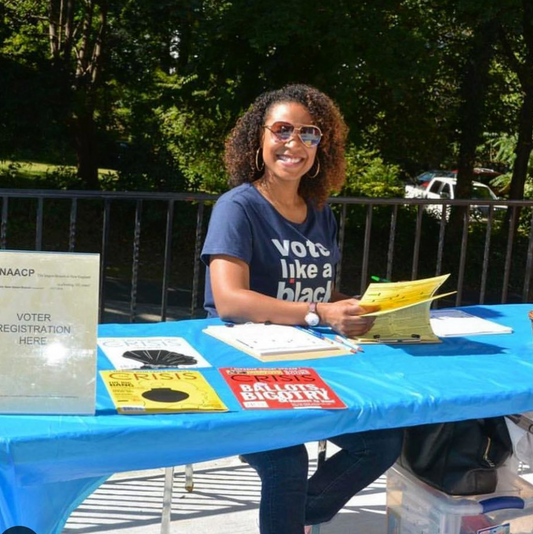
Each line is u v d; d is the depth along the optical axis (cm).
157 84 1596
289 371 233
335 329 274
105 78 1583
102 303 421
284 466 241
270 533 240
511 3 1095
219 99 1205
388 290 267
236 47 1155
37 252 192
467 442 265
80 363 192
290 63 1130
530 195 1992
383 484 382
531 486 281
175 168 1658
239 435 199
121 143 1705
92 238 1518
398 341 274
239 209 293
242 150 315
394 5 1123
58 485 208
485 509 264
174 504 352
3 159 1579
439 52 1180
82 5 1596
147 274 1373
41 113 1462
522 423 266
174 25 1339
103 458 187
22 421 187
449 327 296
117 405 197
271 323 279
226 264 288
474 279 1541
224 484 373
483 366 252
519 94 1638
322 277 303
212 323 283
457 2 1175
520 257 1616
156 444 191
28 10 1568
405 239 1628
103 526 330
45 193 402
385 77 1103
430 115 1589
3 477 179
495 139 1981
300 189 315
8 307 190
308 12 1038
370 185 2050
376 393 222
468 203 499
